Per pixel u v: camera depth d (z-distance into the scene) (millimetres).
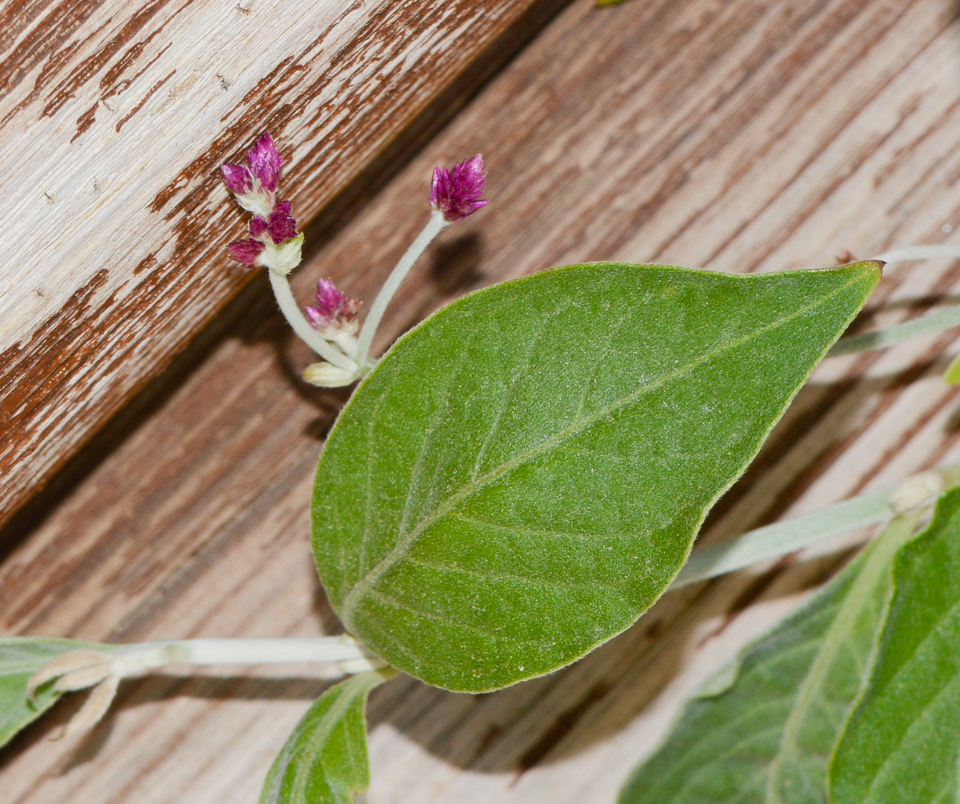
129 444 415
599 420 365
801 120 423
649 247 420
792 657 413
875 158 423
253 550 416
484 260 418
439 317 367
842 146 423
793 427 423
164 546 415
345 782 383
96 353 385
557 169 420
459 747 417
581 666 420
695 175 422
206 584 415
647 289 364
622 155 421
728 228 421
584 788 418
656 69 422
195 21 370
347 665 393
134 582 414
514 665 370
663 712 420
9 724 396
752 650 407
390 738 417
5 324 375
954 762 385
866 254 422
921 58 423
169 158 374
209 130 374
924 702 386
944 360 423
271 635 414
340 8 374
